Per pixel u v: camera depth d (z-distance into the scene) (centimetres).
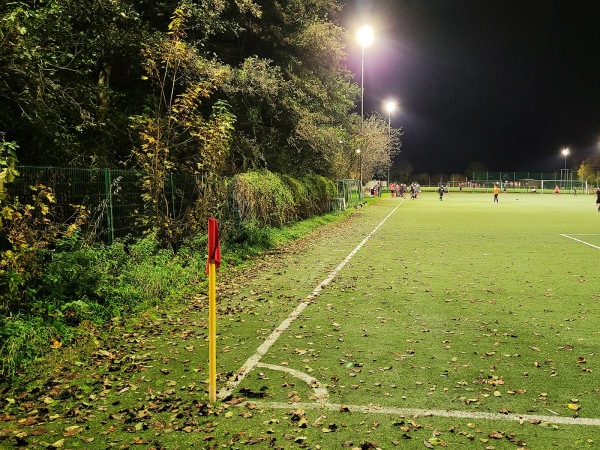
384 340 690
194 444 424
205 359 622
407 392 521
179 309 866
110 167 1367
